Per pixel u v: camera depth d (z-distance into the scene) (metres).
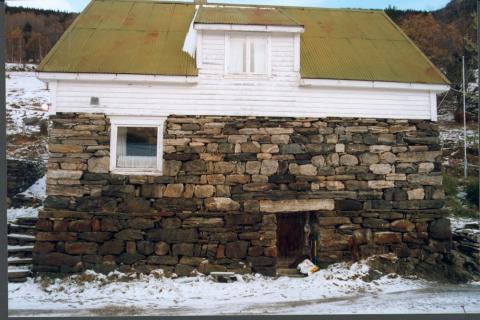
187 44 9.97
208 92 9.11
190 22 11.03
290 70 9.30
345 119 9.34
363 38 11.05
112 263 8.52
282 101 9.23
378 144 9.35
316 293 7.82
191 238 8.71
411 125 9.50
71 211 8.57
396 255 9.12
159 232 8.67
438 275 8.84
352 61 9.98
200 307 6.98
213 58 9.16
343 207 9.13
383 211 9.20
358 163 9.27
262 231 8.86
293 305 7.14
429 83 9.41
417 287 8.25
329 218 9.09
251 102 9.17
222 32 9.16
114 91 8.95
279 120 9.19
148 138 9.09
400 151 9.40
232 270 8.68
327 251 9.03
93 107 8.88
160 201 8.76
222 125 9.05
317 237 9.18
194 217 8.77
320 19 11.73
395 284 8.41
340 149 9.25
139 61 9.26
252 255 8.78
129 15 11.16
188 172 8.89
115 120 8.91
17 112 21.81
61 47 9.51
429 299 7.47
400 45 10.98
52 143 8.71
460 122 20.80
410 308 6.98
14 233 9.48
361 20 11.94
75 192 8.64
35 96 25.34
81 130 8.81
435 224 9.28
